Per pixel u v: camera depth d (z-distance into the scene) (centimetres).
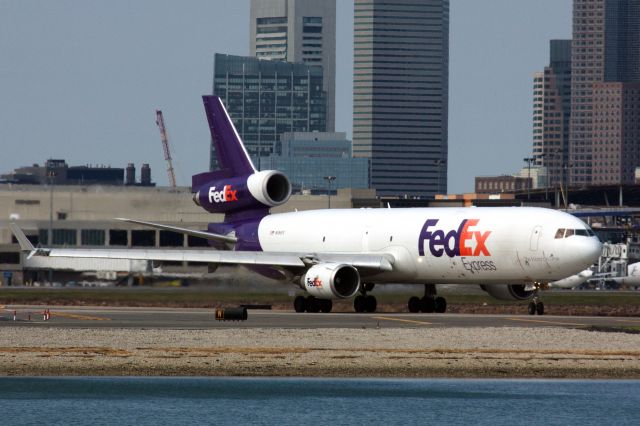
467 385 18475
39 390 17725
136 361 19562
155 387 18038
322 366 19450
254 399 17338
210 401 17175
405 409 16912
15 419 16050
